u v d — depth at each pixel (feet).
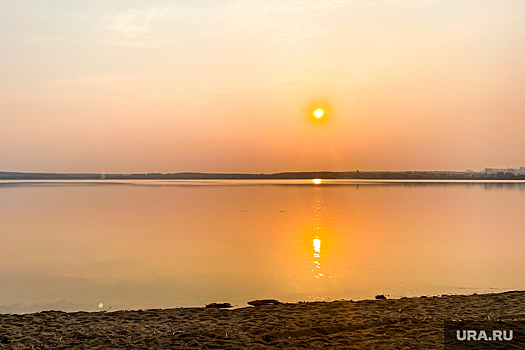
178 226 128.67
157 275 66.13
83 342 32.42
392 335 33.83
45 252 86.33
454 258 79.15
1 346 31.17
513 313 40.42
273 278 63.62
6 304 51.57
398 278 63.62
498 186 527.40
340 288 58.23
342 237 105.81
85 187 473.67
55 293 56.29
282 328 36.19
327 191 389.19
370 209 194.70
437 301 46.50
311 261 76.59
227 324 37.81
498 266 72.13
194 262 76.18
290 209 193.36
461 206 212.02
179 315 41.34
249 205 218.79
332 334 34.65
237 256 81.46
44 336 33.71
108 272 68.90
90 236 108.58
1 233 114.32
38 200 251.19
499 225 131.13
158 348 31.17
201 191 382.63
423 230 119.55
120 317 40.50
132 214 168.55
